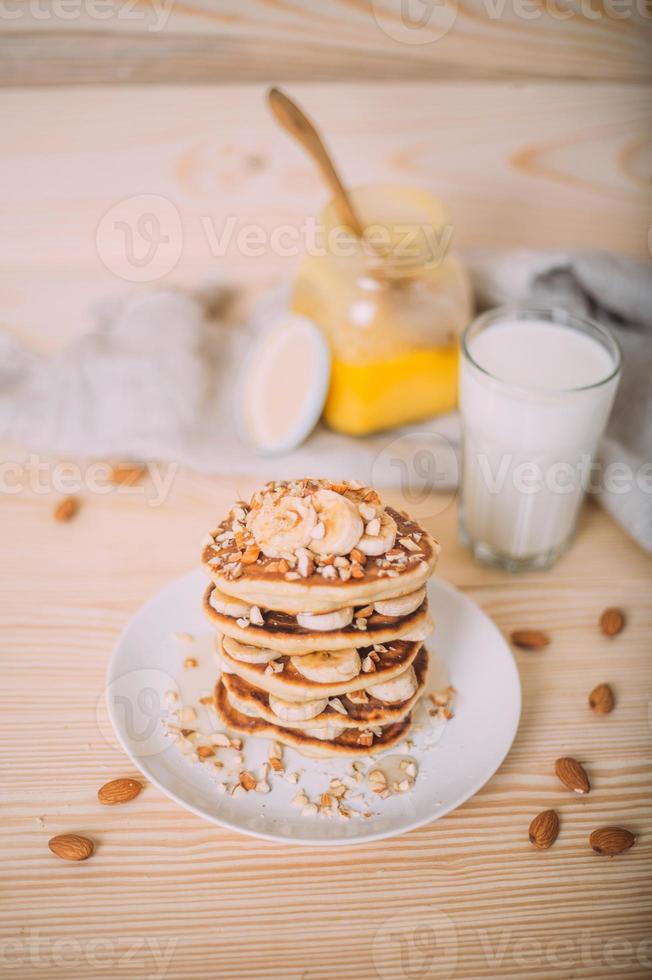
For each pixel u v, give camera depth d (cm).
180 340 99
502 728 73
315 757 72
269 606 68
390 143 116
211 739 73
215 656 74
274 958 66
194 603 80
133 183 116
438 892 69
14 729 76
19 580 85
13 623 82
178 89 114
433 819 69
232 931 67
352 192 94
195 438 93
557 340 85
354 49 113
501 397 80
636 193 117
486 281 101
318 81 114
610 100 115
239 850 70
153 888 69
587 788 73
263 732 72
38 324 105
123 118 114
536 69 113
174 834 71
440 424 94
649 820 72
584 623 83
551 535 86
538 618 84
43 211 116
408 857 70
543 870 70
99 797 72
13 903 68
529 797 73
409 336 90
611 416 94
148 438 93
